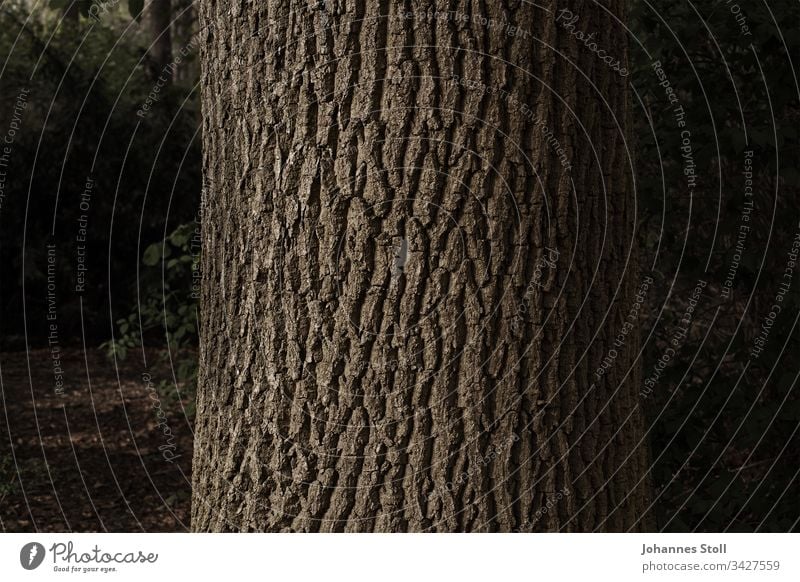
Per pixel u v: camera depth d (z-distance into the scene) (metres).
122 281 8.51
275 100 1.95
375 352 1.92
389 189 1.88
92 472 5.33
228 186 2.06
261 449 2.01
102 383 7.36
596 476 2.04
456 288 1.89
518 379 1.93
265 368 2.00
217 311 2.11
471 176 1.87
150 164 8.31
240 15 2.01
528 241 1.91
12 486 4.89
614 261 2.08
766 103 3.25
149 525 4.64
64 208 8.26
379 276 1.90
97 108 8.17
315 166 1.91
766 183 3.40
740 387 3.20
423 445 1.92
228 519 2.06
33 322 8.50
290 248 1.95
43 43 8.12
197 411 2.21
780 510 3.18
